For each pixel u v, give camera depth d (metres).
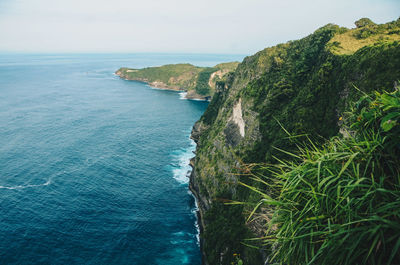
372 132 4.78
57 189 67.31
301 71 57.50
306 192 4.96
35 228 53.41
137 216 60.12
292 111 50.12
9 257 46.31
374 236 3.92
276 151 45.84
